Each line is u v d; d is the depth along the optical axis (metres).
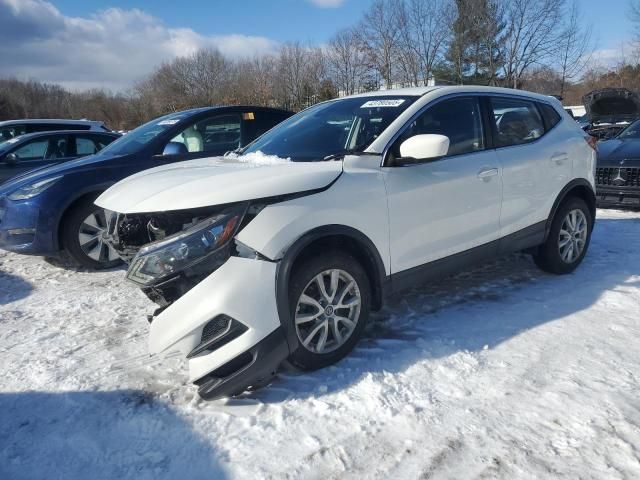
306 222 2.94
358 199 3.18
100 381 3.16
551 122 4.71
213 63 52.03
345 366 3.15
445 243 3.70
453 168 3.72
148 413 2.80
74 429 2.70
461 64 28.45
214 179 3.01
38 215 5.20
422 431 2.54
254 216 2.85
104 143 9.09
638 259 5.08
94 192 5.41
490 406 2.71
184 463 2.42
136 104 55.09
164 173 3.45
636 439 2.40
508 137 4.25
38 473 2.40
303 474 2.31
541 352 3.25
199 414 2.77
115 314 4.28
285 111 6.87
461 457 2.36
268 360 2.79
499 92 4.35
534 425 2.55
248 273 2.75
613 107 12.84
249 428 2.63
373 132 3.57
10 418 2.82
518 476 2.23
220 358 2.72
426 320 3.80
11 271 5.62
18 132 10.96
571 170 4.64
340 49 34.91
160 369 3.28
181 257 2.76
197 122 6.11
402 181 3.42
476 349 3.32
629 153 7.23
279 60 40.78
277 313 2.80
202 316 2.69
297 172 3.09
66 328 4.01
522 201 4.22
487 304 4.07
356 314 3.23
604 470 2.23
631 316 3.74
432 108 3.79
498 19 27.03
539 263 4.71
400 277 3.47
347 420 2.65
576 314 3.81
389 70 31.81
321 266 3.02
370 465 2.35
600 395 2.76
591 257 5.23
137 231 3.31
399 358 3.22
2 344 3.74
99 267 5.56
